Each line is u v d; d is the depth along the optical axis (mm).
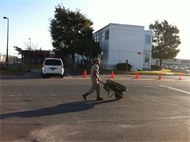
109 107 6188
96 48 24812
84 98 6961
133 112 5703
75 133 3957
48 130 4070
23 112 5297
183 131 4281
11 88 8992
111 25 26094
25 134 3830
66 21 28766
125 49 26688
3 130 3992
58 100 6898
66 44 30500
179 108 6391
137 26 26891
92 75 6992
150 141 3707
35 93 8023
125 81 13906
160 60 36406
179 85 12555
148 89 10453
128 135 3953
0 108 5590
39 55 43688
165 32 34719
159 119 5105
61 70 14898
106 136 3859
